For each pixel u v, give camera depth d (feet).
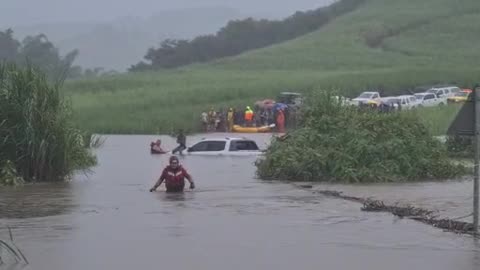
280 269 61.57
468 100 79.56
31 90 144.05
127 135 372.58
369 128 150.30
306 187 130.41
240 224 85.35
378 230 81.00
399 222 86.94
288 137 157.28
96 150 254.68
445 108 336.70
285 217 91.04
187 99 493.36
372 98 432.25
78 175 158.20
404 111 161.48
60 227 83.76
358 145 144.05
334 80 552.00
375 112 158.40
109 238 76.07
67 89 593.01
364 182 139.54
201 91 521.65
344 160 142.31
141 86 599.16
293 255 67.15
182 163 193.36
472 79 568.00
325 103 159.33
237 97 507.30
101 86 604.90
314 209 98.68
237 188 128.77
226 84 568.41
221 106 457.27
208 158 212.64
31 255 67.31
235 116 392.68
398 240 74.79
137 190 126.21
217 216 92.07
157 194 119.34
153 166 185.26
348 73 613.11
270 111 388.37
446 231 80.18
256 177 151.74
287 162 146.10
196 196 115.65
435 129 237.25
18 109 141.90
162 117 422.41
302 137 151.94
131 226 84.17
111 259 65.51
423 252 68.64
